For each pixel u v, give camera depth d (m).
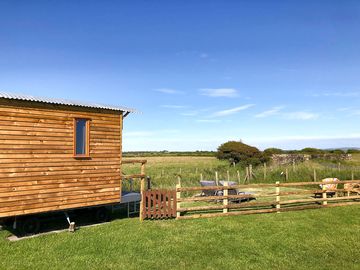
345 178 25.97
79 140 13.53
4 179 11.27
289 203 17.70
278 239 11.77
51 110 12.62
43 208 12.17
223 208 15.46
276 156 44.41
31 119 12.05
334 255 10.26
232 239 11.77
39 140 12.22
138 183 24.38
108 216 14.55
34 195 11.97
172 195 14.78
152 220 14.50
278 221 14.27
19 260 9.60
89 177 13.68
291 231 12.73
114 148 14.68
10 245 10.90
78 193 13.26
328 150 54.88
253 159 42.81
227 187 15.53
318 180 26.98
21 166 11.70
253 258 9.99
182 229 12.96
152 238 11.81
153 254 10.24
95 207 14.14
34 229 12.34
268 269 9.16
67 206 12.87
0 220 11.88
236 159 47.16
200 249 10.72
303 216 15.23
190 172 33.28
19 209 11.56
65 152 12.96
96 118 14.05
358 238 11.92
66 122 13.05
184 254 10.27
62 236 11.95
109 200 14.34
